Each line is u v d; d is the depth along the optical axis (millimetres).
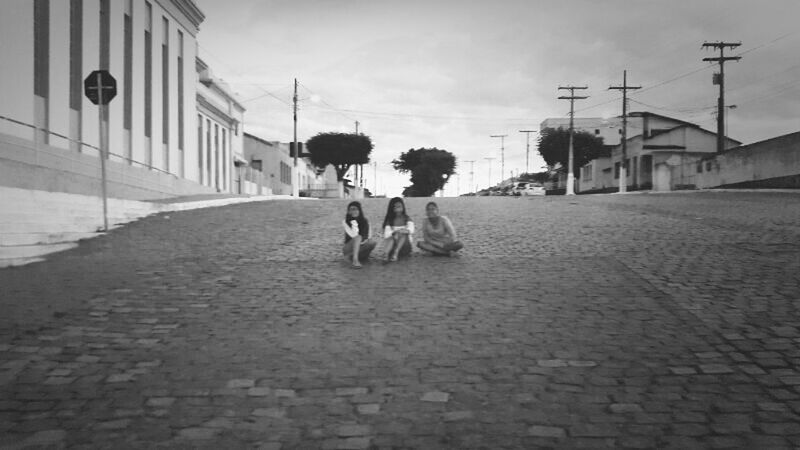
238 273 9859
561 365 5703
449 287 8664
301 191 69562
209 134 37750
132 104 23953
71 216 13562
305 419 4738
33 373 5660
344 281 9219
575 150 64688
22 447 4336
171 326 7051
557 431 4469
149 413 4871
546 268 9727
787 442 4242
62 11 18859
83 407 4984
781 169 29969
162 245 12641
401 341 6438
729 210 17938
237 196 28234
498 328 6785
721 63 43594
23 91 16766
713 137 56188
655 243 11727
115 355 6129
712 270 9195
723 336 6348
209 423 4688
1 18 15906
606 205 21344
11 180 14875
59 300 8023
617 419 4637
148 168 25703
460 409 4859
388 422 4668
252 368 5773
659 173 43375
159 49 26938
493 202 24438
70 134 19500
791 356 5770
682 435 4371
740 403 4855
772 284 8266
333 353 6133
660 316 7062
